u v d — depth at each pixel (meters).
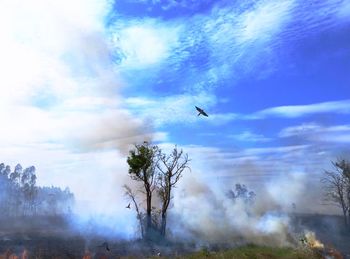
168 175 65.50
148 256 46.41
